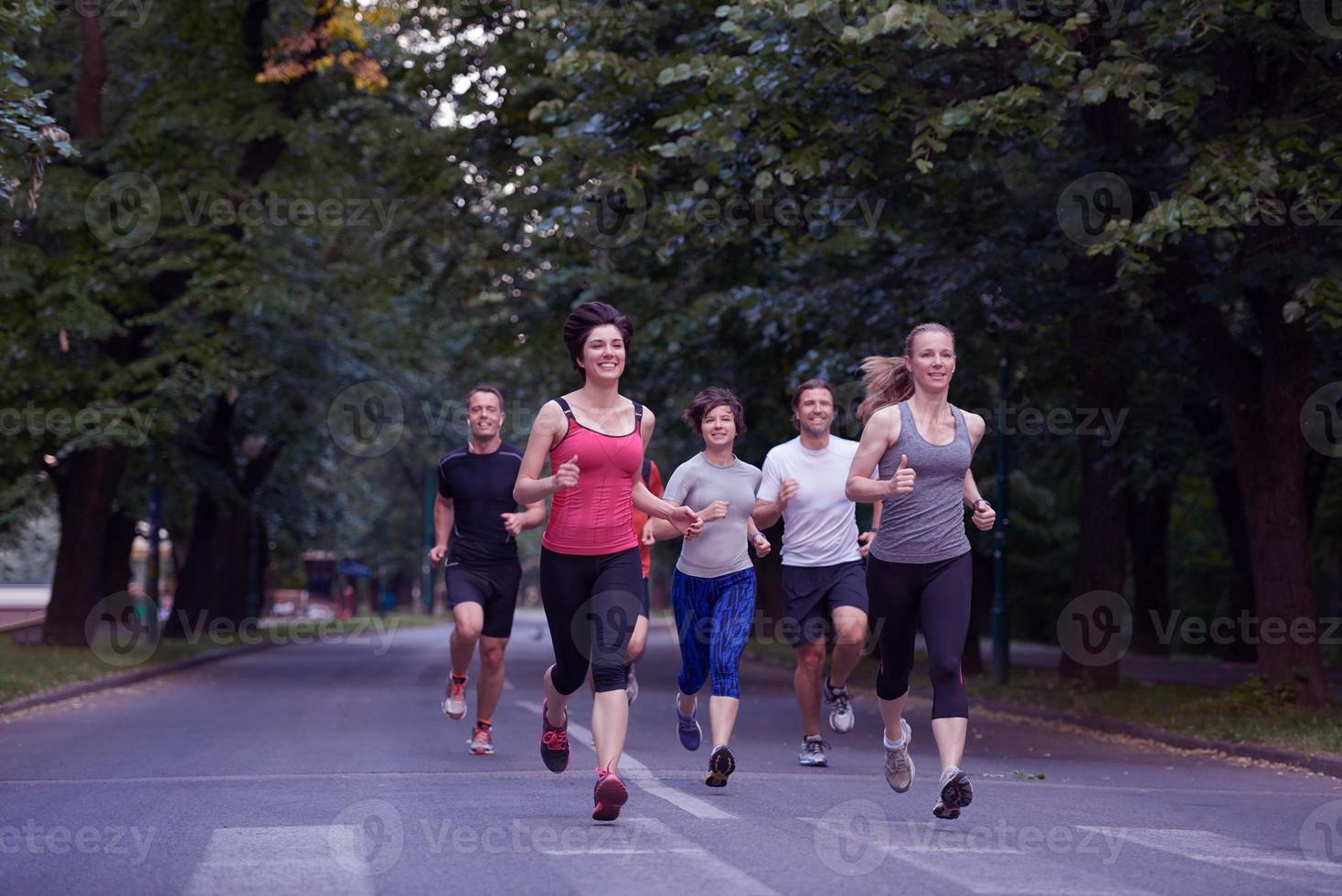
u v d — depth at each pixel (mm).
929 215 15734
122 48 26516
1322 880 5898
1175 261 14680
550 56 16531
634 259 21109
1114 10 12875
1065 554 46031
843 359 16812
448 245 24297
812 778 9500
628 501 7016
